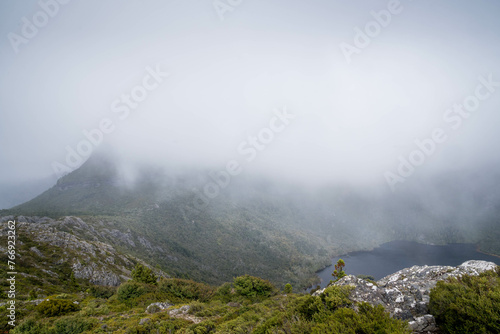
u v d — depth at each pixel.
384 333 6.51
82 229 110.06
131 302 26.33
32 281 43.72
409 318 8.34
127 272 75.75
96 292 39.00
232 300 33.47
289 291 46.53
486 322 6.43
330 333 6.89
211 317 20.30
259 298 33.75
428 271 11.36
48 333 15.83
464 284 8.30
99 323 17.84
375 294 9.45
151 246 145.00
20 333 15.91
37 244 64.75
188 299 32.03
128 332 15.40
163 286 33.50
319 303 9.08
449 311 7.36
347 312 7.58
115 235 128.12
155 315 18.83
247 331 11.68
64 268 59.66
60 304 20.61
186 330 14.97
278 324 9.09
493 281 7.97
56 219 110.62
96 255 74.62
